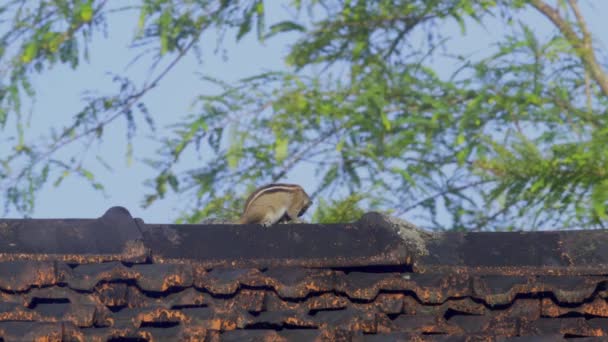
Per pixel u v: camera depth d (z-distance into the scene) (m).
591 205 33.53
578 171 33.94
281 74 37.66
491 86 35.47
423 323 13.95
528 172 34.66
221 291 14.13
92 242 14.81
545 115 35.69
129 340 13.69
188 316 13.88
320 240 14.77
